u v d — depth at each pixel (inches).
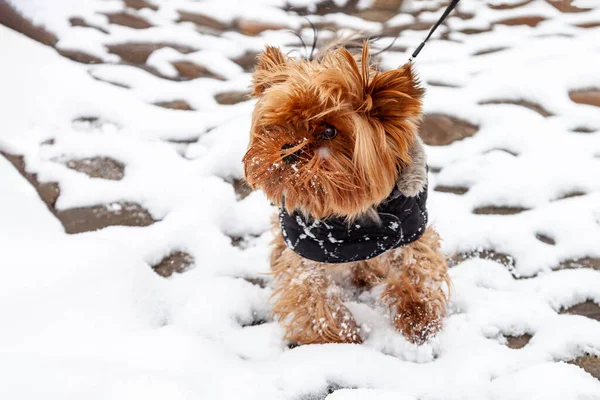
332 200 32.9
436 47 56.9
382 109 32.8
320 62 34.8
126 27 59.6
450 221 42.3
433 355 36.3
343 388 34.4
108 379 33.3
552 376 33.2
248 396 33.2
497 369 34.7
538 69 53.2
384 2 64.1
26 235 41.4
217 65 55.6
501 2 63.8
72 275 38.4
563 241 40.9
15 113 50.0
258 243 42.5
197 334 37.0
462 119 49.6
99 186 45.1
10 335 35.5
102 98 51.6
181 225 42.6
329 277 37.7
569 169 45.1
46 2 60.6
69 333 35.9
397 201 34.4
